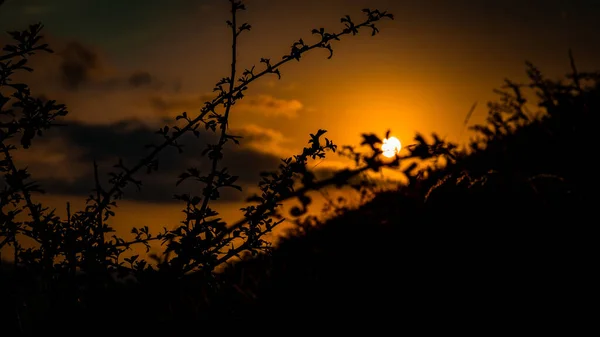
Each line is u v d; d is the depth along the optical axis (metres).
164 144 2.24
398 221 4.01
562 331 3.12
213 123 2.32
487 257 3.64
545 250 3.60
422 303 3.47
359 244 3.95
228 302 2.32
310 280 3.75
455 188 4.05
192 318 2.25
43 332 2.04
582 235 3.62
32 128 1.96
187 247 2.15
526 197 3.96
